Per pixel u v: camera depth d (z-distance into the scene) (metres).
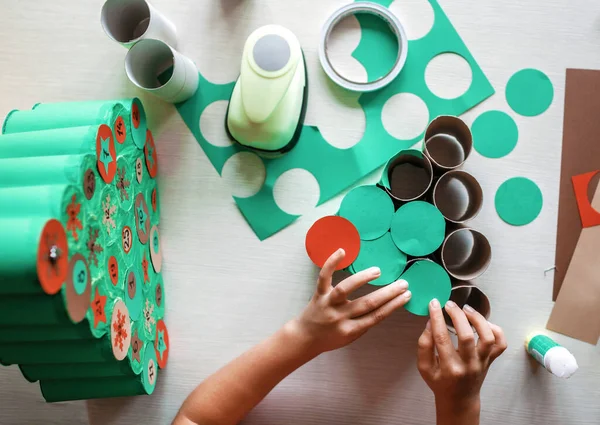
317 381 0.74
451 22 0.73
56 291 0.42
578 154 0.72
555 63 0.73
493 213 0.73
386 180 0.67
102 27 0.70
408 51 0.73
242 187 0.74
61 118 0.56
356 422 0.74
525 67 0.73
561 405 0.73
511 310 0.73
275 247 0.74
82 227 0.47
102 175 0.53
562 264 0.73
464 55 0.73
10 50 0.74
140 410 0.75
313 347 0.65
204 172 0.74
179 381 0.74
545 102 0.73
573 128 0.72
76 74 0.74
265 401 0.75
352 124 0.73
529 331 0.73
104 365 0.58
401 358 0.74
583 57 0.73
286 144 0.71
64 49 0.74
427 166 0.67
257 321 0.74
